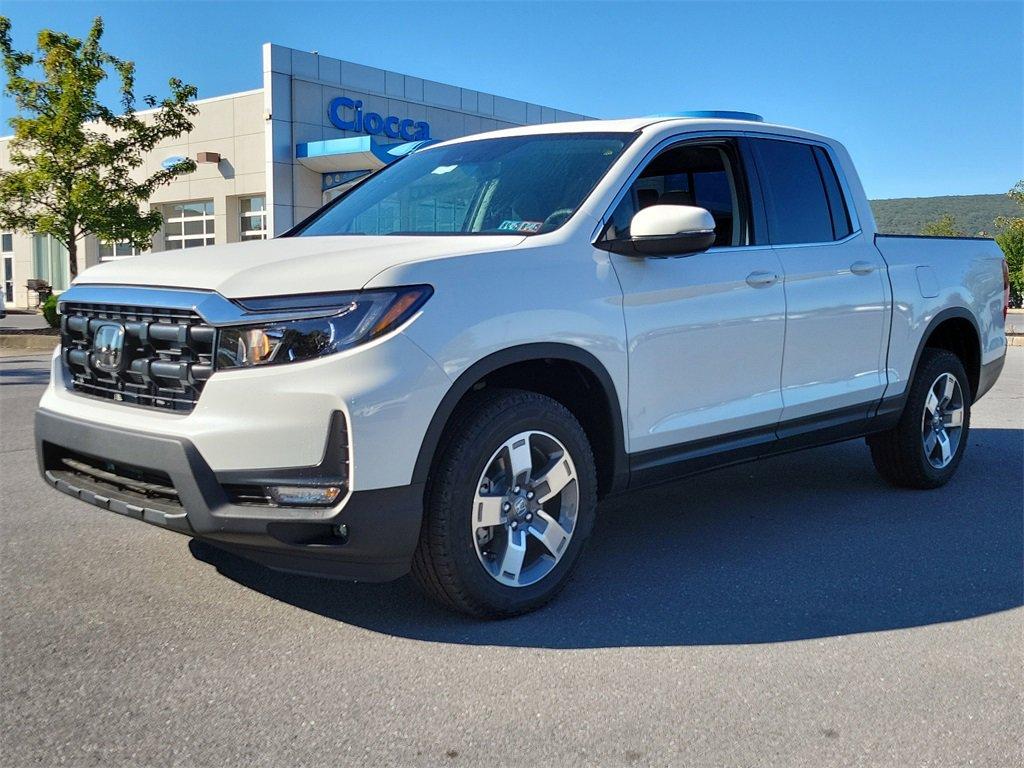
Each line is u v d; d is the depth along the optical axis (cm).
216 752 254
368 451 302
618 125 430
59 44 1972
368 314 307
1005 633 344
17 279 3616
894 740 265
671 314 391
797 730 270
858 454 662
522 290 343
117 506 337
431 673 304
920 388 533
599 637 335
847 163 510
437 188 432
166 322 329
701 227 363
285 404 302
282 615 351
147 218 2119
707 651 324
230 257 352
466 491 328
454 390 320
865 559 429
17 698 282
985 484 578
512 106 3216
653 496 543
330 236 402
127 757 250
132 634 331
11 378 1170
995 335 595
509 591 345
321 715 275
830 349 470
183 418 318
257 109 2775
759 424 436
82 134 2006
